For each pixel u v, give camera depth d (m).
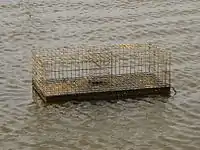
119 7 62.66
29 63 44.47
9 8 62.06
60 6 63.03
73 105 36.28
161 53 45.28
